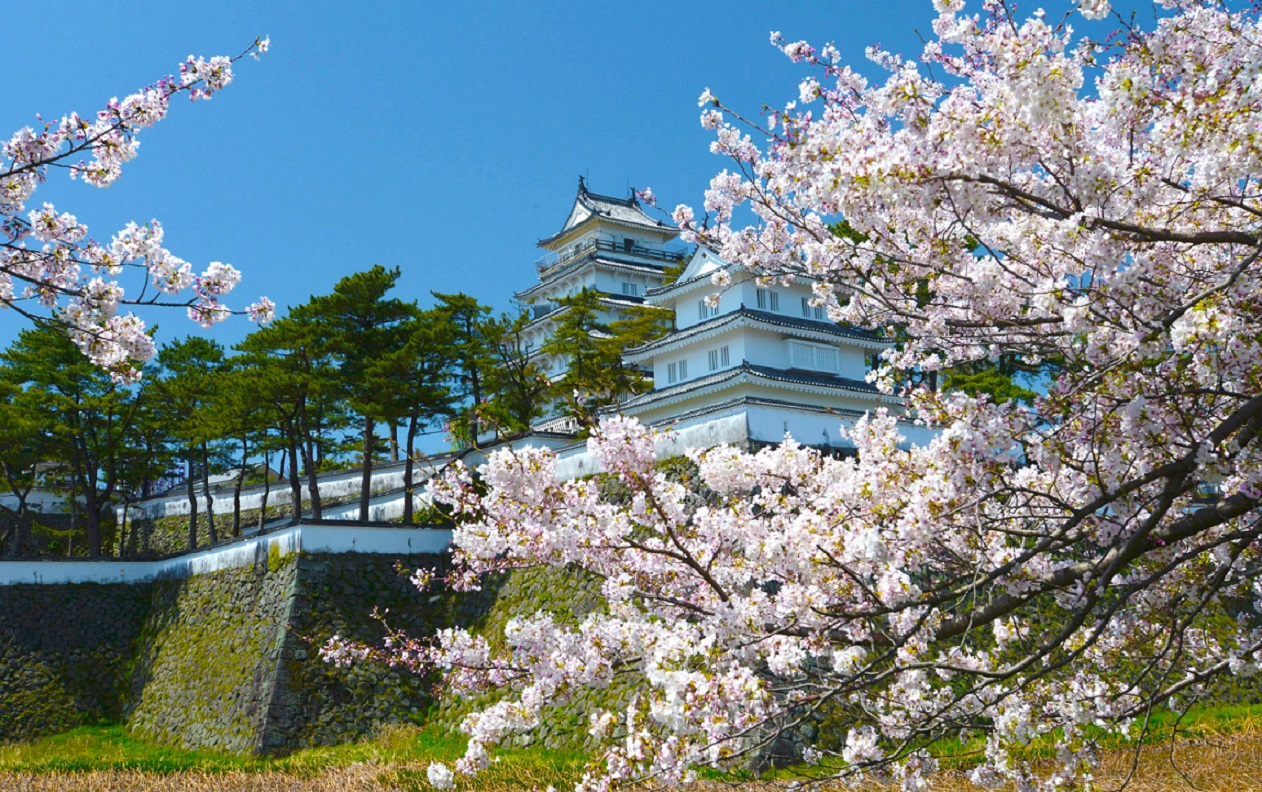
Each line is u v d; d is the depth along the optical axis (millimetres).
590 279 49375
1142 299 4363
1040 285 5250
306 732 18953
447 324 28672
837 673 5258
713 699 4316
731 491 6398
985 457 4180
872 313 7535
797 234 7418
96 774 15609
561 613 18188
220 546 23969
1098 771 10242
